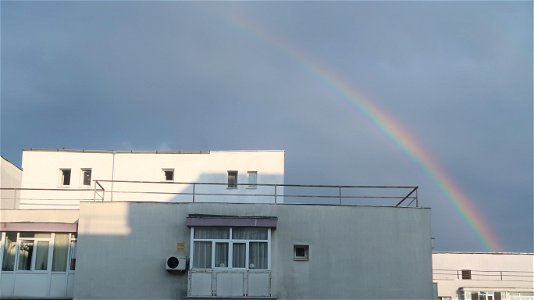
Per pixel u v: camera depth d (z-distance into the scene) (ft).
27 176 123.75
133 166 125.90
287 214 83.92
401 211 84.84
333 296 81.25
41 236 89.30
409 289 82.12
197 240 81.87
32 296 86.99
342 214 84.23
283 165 126.72
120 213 83.51
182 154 127.03
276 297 80.59
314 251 82.69
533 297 197.77
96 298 80.48
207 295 79.61
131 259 81.92
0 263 87.97
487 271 211.41
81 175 124.77
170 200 123.95
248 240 82.23
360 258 82.74
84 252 82.02
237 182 126.00
